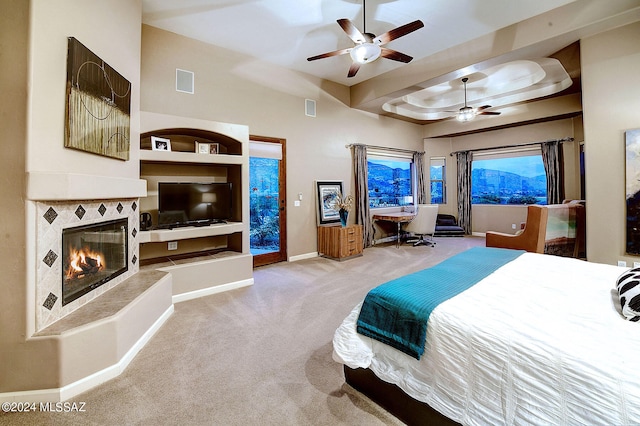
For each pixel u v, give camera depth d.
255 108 4.66
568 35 3.38
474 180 7.77
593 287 1.72
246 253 3.93
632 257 3.25
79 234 2.11
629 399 0.88
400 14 3.47
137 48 2.85
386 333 1.54
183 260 3.52
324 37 4.00
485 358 1.19
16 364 1.64
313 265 4.86
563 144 6.10
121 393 1.75
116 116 2.46
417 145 7.83
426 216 6.18
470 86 5.86
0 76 1.64
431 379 1.36
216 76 4.21
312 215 5.53
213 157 3.63
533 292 1.65
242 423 1.51
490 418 1.15
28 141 1.65
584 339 1.12
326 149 5.72
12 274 1.64
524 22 3.61
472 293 1.63
